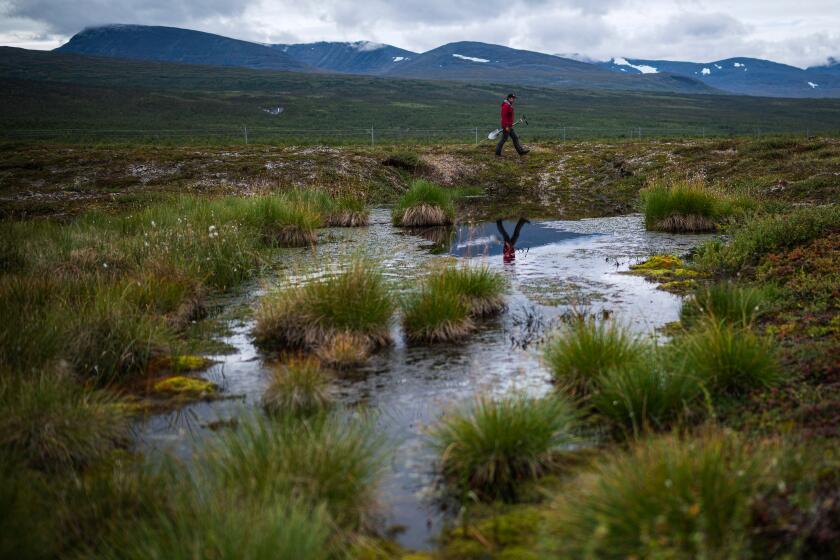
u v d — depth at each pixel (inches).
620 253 624.1
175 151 1310.3
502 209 985.5
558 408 241.8
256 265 571.8
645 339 315.9
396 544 182.2
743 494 161.3
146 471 218.1
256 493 187.0
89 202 879.1
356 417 269.9
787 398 255.9
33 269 462.3
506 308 441.7
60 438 233.8
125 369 332.2
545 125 4207.7
